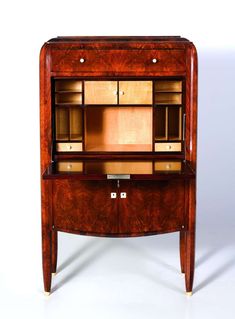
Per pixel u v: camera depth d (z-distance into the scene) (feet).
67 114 9.83
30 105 11.85
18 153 12.01
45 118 9.12
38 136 11.96
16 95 11.82
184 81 9.12
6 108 11.85
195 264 10.56
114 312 8.72
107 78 9.17
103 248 11.46
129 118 10.13
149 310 8.79
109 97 9.57
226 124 12.16
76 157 9.43
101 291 9.46
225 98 12.05
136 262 10.74
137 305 8.96
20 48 11.68
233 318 8.53
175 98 9.73
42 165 9.19
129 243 11.73
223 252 11.15
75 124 10.01
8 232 12.03
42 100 9.09
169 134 9.86
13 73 11.75
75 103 9.56
